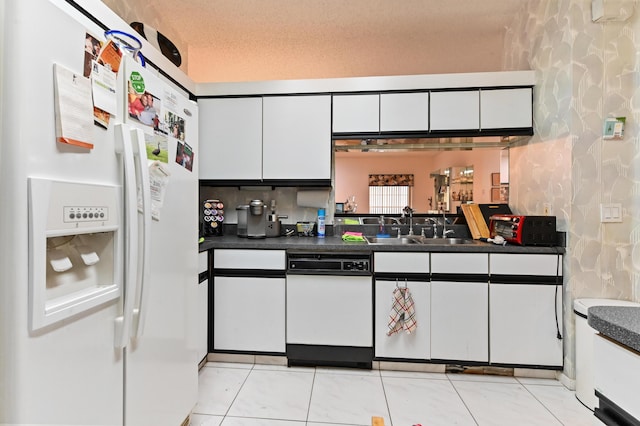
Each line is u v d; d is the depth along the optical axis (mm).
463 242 2461
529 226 2094
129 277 1000
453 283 2131
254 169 2627
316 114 2572
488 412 1740
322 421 1659
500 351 2094
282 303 2254
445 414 1721
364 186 2936
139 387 1121
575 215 1986
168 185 1301
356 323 2197
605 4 1894
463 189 2846
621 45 1955
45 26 758
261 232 2666
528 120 2373
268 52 2988
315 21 2541
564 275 2035
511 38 2617
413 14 2457
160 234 1243
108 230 946
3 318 697
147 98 1149
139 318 1062
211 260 2303
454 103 2445
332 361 2223
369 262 2195
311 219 2920
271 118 2611
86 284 938
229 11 2422
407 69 3229
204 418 1678
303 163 2586
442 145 2773
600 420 743
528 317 2072
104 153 942
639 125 1908
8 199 695
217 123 2650
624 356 678
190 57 3070
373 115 2521
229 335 2289
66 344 824
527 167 2465
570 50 1975
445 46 2875
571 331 1978
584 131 1975
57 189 775
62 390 812
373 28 2629
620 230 1968
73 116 825
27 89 716
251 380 2062
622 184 1961
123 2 2016
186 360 1465
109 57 969
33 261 720
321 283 2223
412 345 2158
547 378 2094
